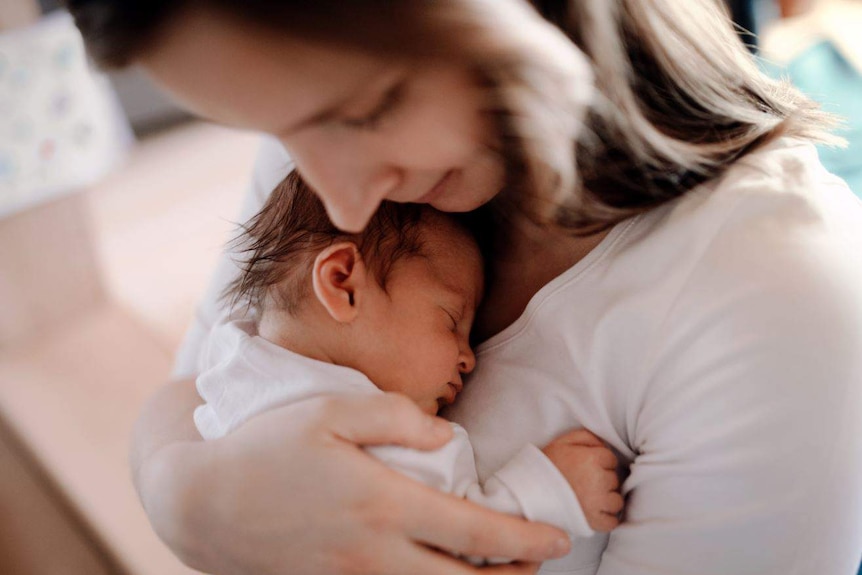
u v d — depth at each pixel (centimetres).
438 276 74
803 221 59
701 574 61
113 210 229
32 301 181
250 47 43
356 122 47
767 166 62
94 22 44
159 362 180
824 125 67
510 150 50
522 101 46
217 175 245
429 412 74
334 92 44
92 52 46
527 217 60
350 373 71
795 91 69
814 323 56
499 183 57
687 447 60
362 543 60
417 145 49
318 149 49
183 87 46
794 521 57
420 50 43
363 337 72
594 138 57
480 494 65
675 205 63
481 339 80
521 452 66
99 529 147
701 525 60
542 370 69
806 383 56
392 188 53
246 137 264
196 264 209
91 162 176
